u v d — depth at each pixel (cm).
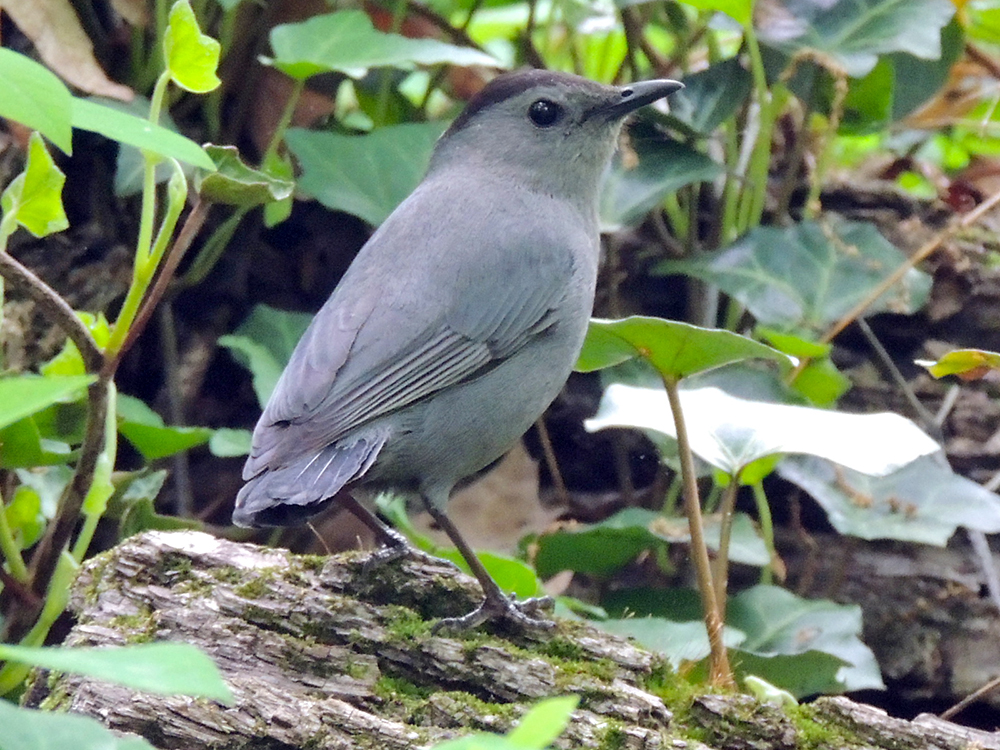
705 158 1098
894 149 1374
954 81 1269
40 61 1045
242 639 649
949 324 1159
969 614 1050
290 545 1084
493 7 1395
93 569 715
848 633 910
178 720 595
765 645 916
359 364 755
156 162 668
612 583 1101
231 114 1135
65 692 626
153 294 698
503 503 1077
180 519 945
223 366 1138
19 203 691
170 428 870
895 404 1131
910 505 955
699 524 741
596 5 1291
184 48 640
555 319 819
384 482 795
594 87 891
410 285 784
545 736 269
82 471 732
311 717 604
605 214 1077
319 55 999
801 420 790
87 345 684
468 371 785
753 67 1080
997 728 980
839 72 1042
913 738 652
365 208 1048
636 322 690
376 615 682
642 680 675
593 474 1178
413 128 1088
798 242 1091
